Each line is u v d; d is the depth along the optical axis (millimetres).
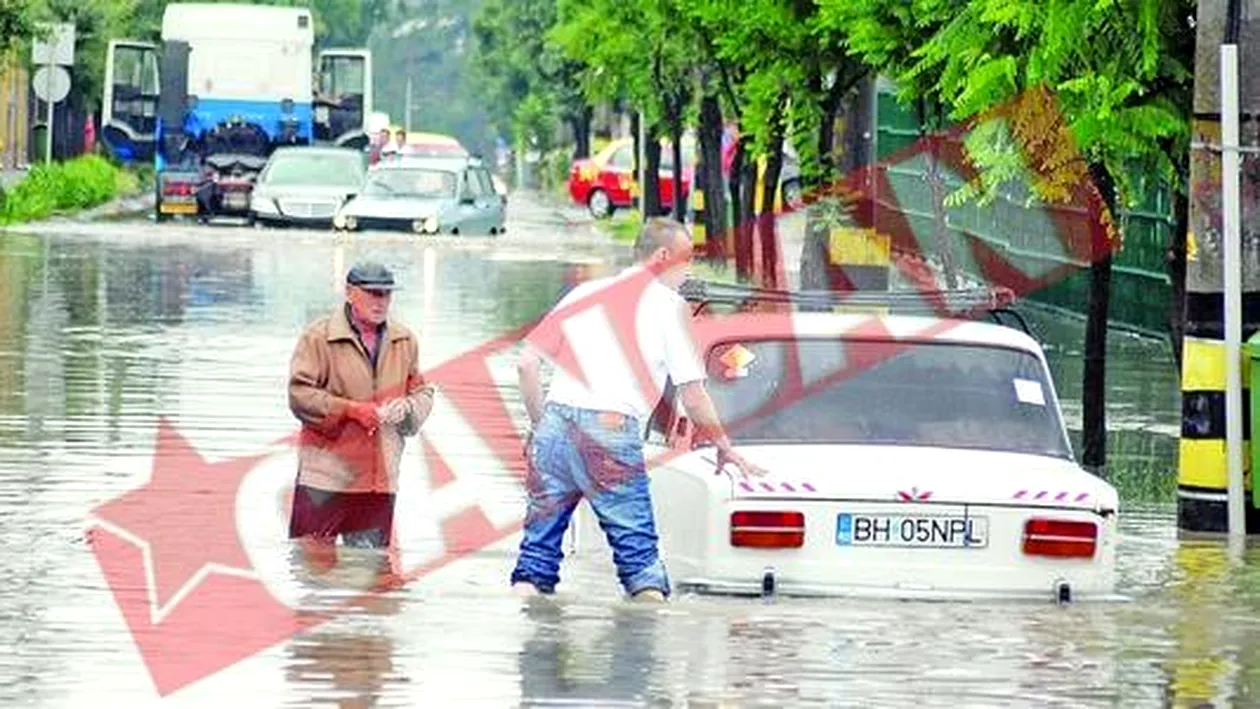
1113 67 33438
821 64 56156
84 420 39281
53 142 135250
